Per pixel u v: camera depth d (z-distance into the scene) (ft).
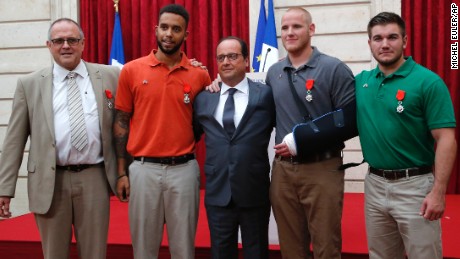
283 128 8.77
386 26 7.73
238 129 8.89
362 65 19.19
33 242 12.53
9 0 21.66
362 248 11.06
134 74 9.24
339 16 19.26
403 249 8.32
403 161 7.75
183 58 9.42
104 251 9.31
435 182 7.51
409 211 7.70
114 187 9.41
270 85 9.21
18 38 21.70
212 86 9.39
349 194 18.66
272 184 9.05
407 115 7.68
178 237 9.02
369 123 8.04
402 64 7.89
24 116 9.32
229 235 8.98
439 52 18.61
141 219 9.04
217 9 20.38
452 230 12.62
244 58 9.12
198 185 9.31
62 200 9.08
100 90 9.42
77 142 9.00
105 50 21.39
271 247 11.30
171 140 9.04
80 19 21.53
